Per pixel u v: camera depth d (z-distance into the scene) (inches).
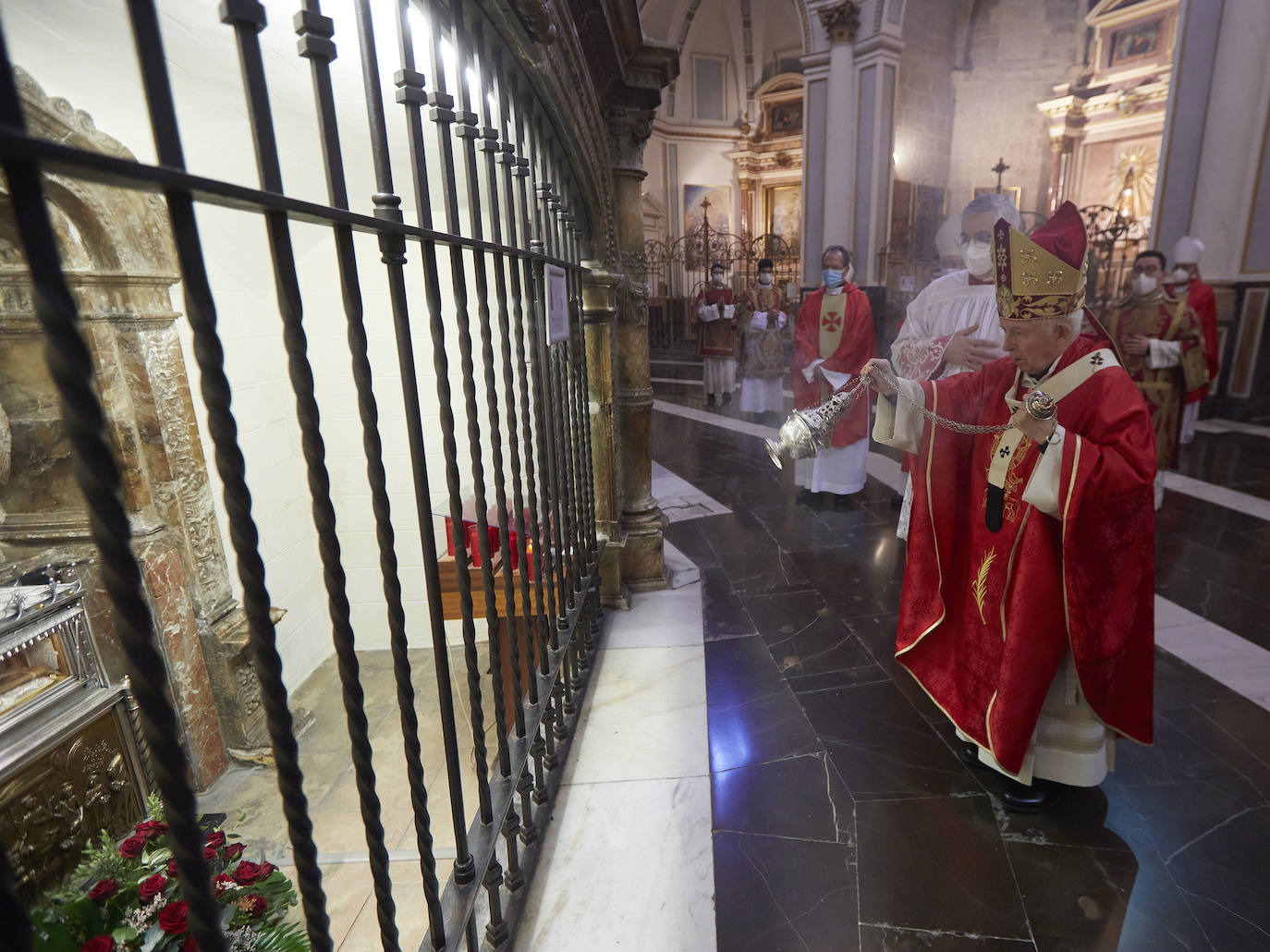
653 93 117.2
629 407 133.0
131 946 47.4
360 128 89.0
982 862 72.6
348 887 81.4
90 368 17.8
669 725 96.7
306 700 120.3
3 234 69.5
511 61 65.2
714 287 390.0
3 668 72.8
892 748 91.7
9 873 15.6
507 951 62.2
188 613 94.7
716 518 188.5
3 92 15.1
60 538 79.4
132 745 81.7
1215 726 94.5
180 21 53.4
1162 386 181.2
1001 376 68.8
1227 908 66.5
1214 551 155.3
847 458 184.9
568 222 93.4
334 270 116.7
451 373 122.0
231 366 106.0
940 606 80.6
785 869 72.5
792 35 601.6
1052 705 74.7
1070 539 64.5
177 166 21.0
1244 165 275.4
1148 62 277.1
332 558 31.5
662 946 63.9
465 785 98.5
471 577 101.9
